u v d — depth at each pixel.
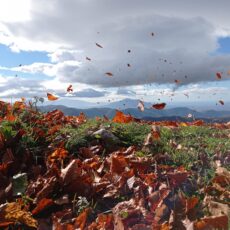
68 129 1.22
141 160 0.96
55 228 0.68
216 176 0.87
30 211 0.77
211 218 0.66
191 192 0.84
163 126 1.42
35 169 0.94
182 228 0.68
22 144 1.03
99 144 1.12
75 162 0.84
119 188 0.84
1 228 0.70
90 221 0.74
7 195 0.79
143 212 0.73
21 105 1.43
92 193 0.82
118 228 0.67
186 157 1.02
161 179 0.87
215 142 1.19
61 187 0.82
